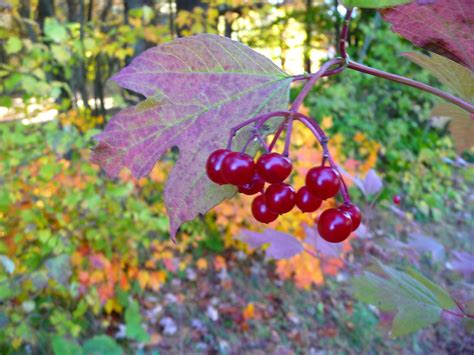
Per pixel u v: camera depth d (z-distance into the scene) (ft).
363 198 15.48
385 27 17.29
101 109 15.70
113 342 9.13
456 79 3.01
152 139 2.85
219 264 12.57
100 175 11.53
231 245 14.34
